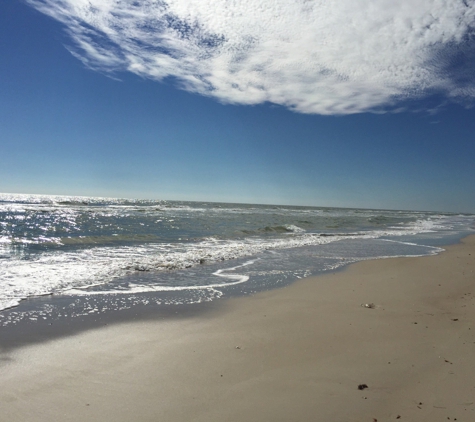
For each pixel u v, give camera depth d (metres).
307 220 36.78
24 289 7.31
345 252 14.48
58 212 34.59
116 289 7.68
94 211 38.41
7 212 32.53
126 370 3.94
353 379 3.82
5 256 11.41
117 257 11.75
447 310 6.55
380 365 4.16
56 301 6.63
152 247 14.57
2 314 5.73
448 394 3.49
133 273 9.37
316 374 3.93
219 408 3.22
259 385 3.67
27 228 20.95
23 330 5.06
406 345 4.79
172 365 4.10
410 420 3.05
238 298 7.28
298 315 6.18
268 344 4.82
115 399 3.34
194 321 5.77
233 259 12.09
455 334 5.20
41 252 12.51
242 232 21.92
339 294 7.76
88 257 11.62
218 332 5.27
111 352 4.43
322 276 9.68
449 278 9.59
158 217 33.22
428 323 5.77
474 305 6.86
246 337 5.08
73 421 2.96
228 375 3.88
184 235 19.66
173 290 7.77
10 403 3.20
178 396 3.42
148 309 6.35
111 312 6.09
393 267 11.17
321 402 3.35
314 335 5.19
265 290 8.01
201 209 57.19
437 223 42.34
